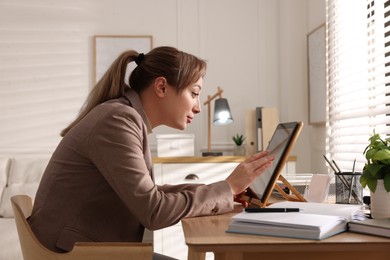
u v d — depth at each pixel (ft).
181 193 4.45
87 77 14.12
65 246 4.36
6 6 14.02
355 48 10.10
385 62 8.73
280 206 4.51
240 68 14.39
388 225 3.55
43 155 13.92
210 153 12.63
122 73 4.99
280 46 14.33
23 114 13.96
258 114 13.03
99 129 4.36
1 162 12.88
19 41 14.02
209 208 4.51
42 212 4.50
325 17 12.01
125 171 4.25
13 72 13.99
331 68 11.27
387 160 4.54
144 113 4.89
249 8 14.46
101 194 4.55
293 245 3.31
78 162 4.49
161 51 5.00
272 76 14.40
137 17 14.25
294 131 4.86
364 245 3.34
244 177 4.74
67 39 14.12
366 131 9.48
